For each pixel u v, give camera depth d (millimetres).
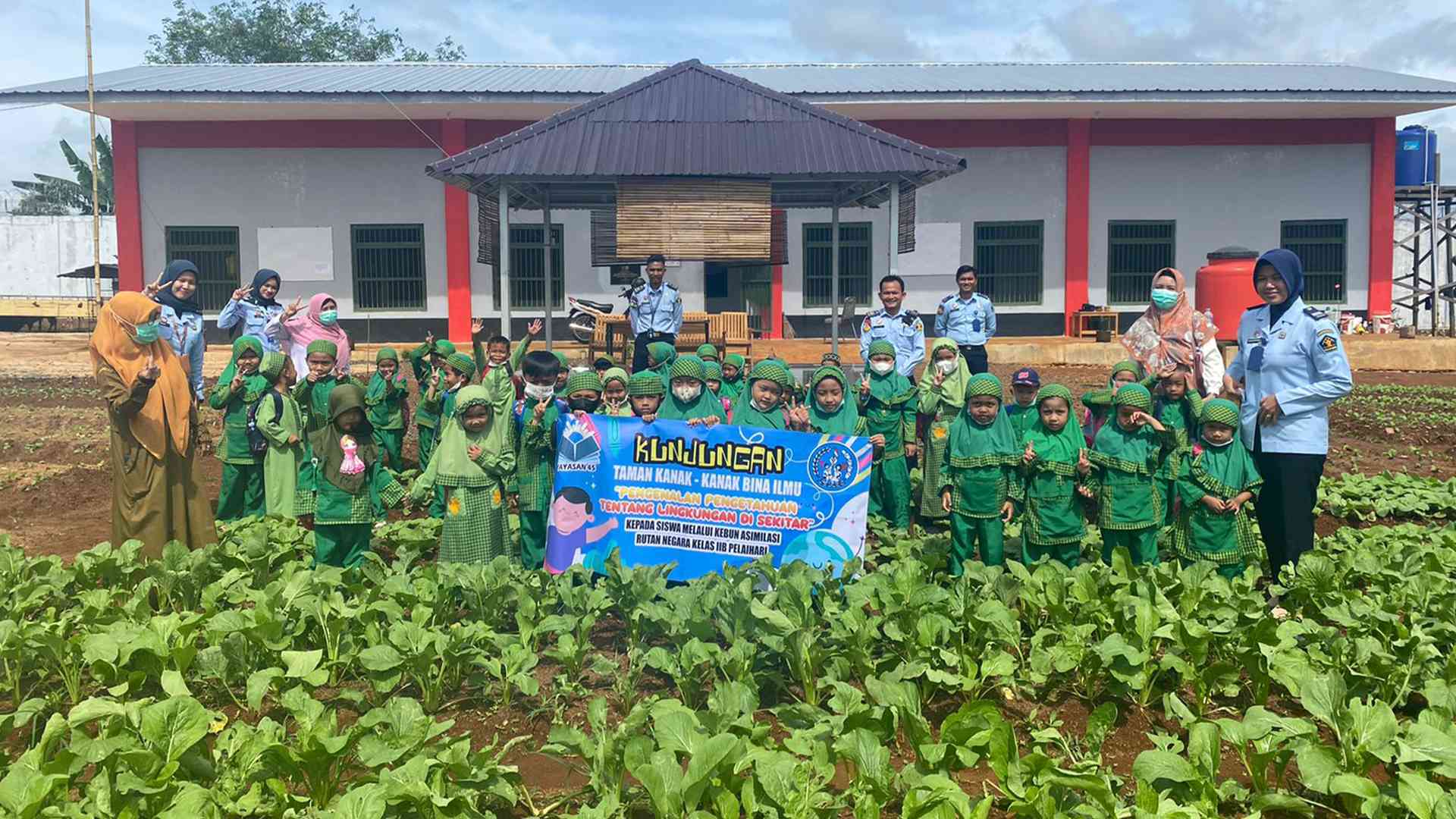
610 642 5949
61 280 39094
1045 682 5184
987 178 22984
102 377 6648
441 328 22922
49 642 4902
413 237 22734
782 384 7762
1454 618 5488
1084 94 20844
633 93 13320
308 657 4777
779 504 6699
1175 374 7664
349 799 3467
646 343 12117
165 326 8477
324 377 8719
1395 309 27875
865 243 23125
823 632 5402
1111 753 4602
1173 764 3773
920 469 9641
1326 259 23484
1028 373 7465
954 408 8602
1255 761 4074
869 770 3814
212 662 4898
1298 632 5090
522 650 5066
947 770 4074
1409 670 4922
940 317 11172
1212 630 5137
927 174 12586
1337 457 12102
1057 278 23266
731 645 5180
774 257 17812
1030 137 22938
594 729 4102
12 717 4324
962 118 22656
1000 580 5844
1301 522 6457
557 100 20391
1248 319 6695
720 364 10086
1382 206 23203
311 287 22656
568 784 4332
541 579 6008
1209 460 6598
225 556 6602
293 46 54562
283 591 5594
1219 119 23094
